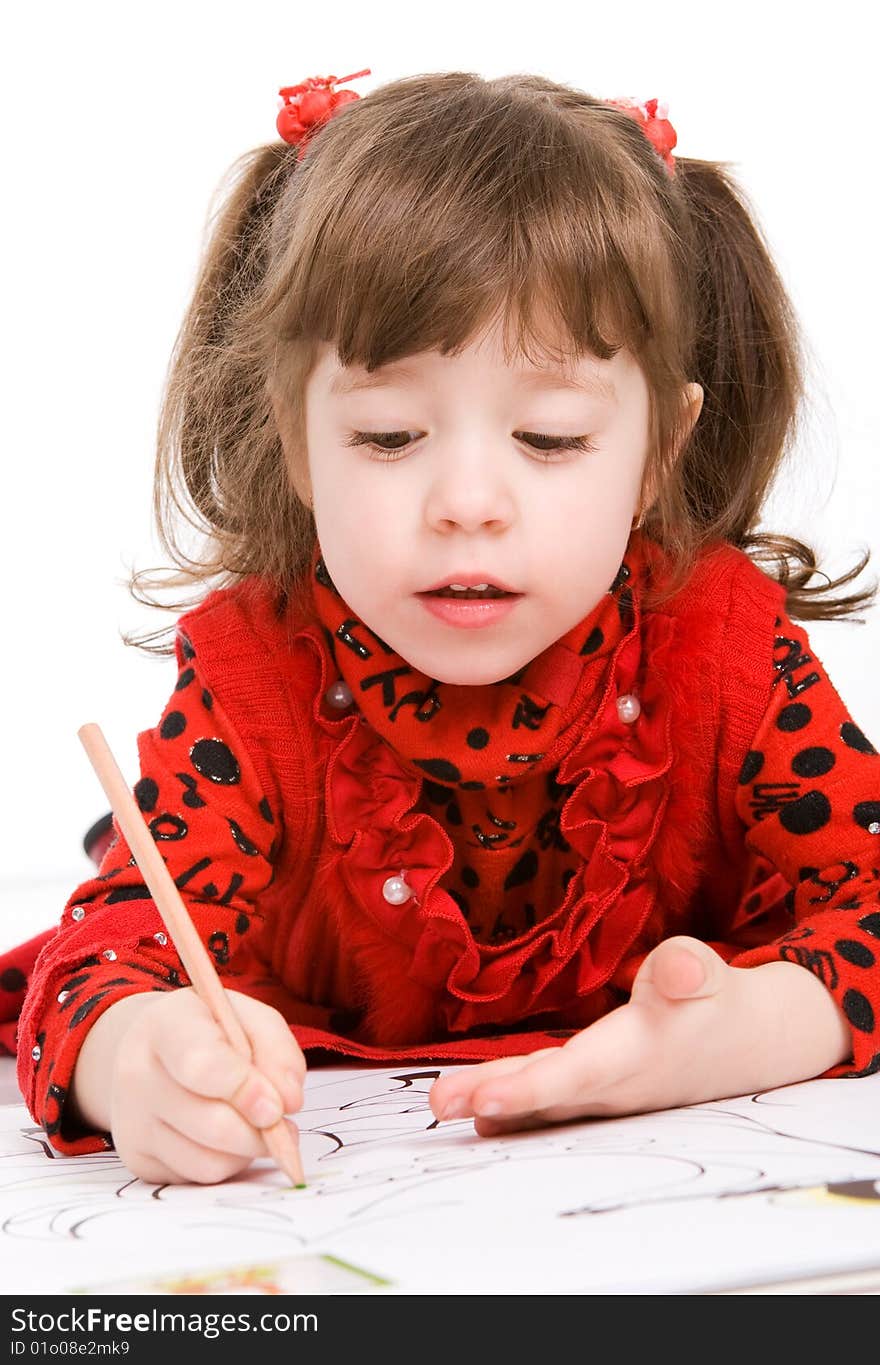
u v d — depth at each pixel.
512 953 0.92
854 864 0.91
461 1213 0.52
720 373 1.09
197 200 2.43
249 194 1.06
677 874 0.96
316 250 0.82
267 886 0.94
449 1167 0.59
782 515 1.67
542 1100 0.65
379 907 0.92
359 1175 0.60
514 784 0.94
